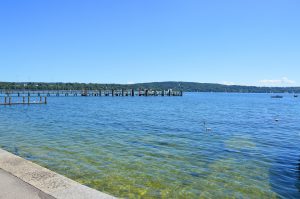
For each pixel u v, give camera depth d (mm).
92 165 10859
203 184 8938
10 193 5215
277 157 12898
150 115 35312
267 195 8133
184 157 12516
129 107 51312
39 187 5547
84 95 107312
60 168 10328
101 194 5312
